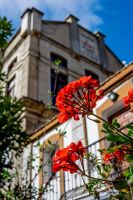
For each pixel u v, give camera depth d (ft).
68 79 55.77
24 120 41.65
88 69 61.98
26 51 52.65
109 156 8.50
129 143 7.36
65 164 7.48
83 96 7.46
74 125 29.09
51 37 58.44
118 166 10.92
